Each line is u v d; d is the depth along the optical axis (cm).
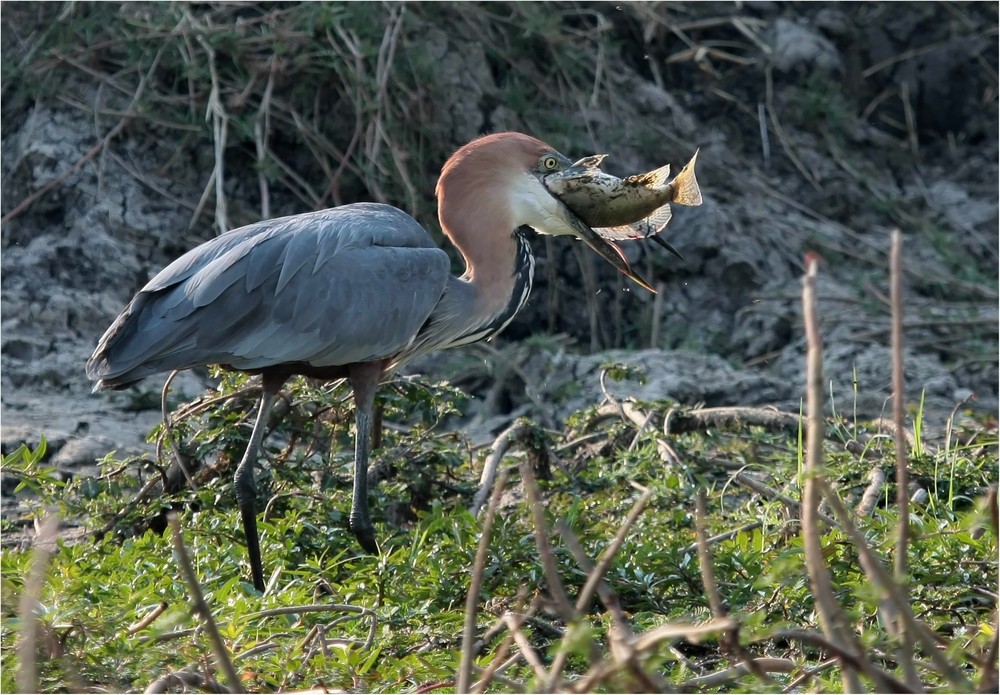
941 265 1827
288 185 1641
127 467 1070
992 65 2089
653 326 1653
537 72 1808
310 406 1088
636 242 1712
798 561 734
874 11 2091
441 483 1085
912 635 445
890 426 1125
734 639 450
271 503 998
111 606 698
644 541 872
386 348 952
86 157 1568
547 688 436
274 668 671
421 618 752
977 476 1038
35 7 1684
